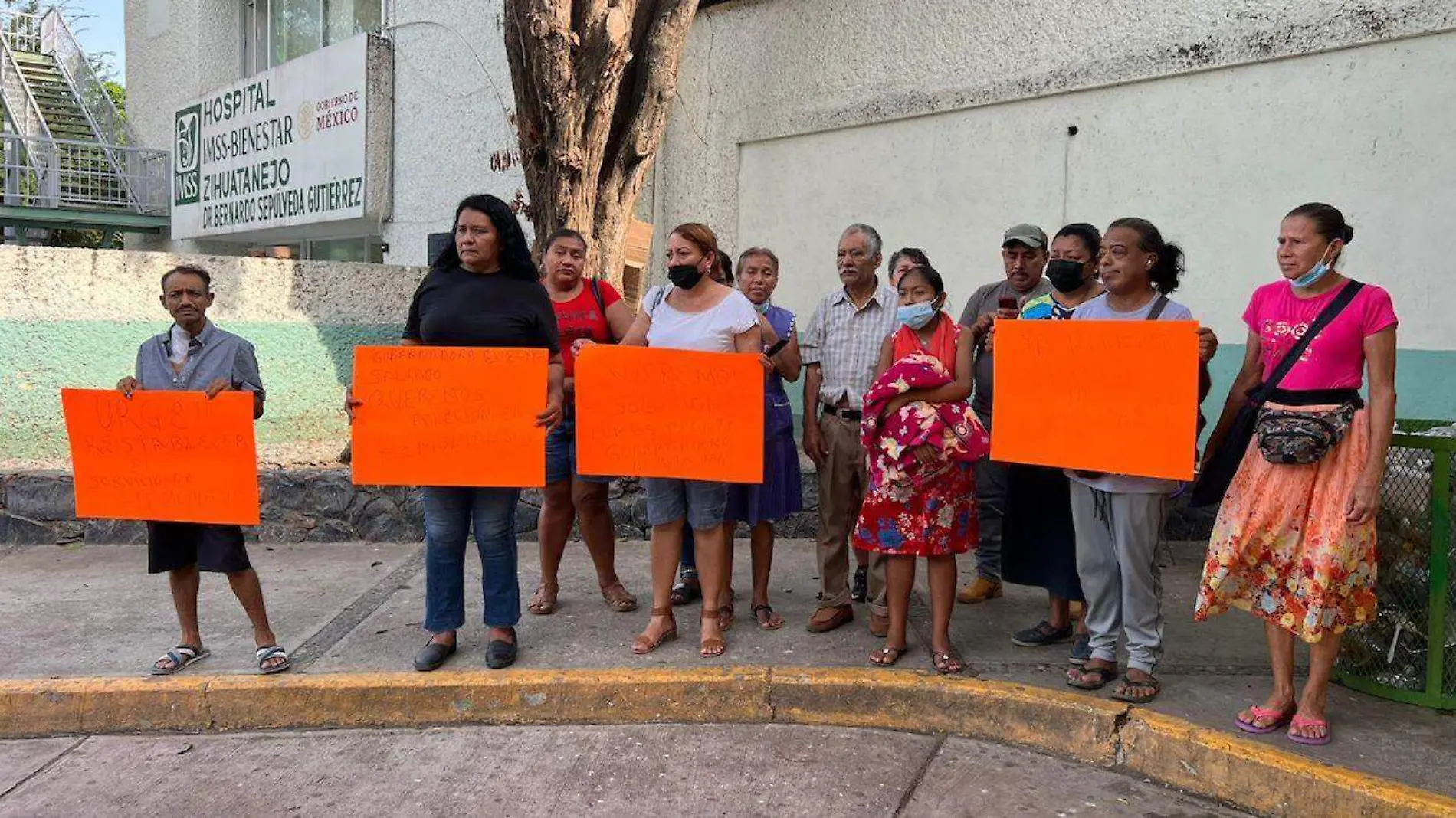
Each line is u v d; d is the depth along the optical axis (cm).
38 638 464
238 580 414
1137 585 376
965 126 656
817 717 401
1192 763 344
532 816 328
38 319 633
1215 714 365
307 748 384
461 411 407
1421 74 489
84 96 1617
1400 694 377
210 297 415
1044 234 466
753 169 771
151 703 402
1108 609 390
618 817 327
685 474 420
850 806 335
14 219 1351
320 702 403
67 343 642
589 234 638
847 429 454
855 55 704
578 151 615
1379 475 321
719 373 415
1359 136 509
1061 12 606
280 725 403
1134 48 578
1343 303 328
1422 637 374
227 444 398
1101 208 600
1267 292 354
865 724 398
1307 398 334
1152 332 360
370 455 408
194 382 406
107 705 401
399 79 1024
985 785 350
